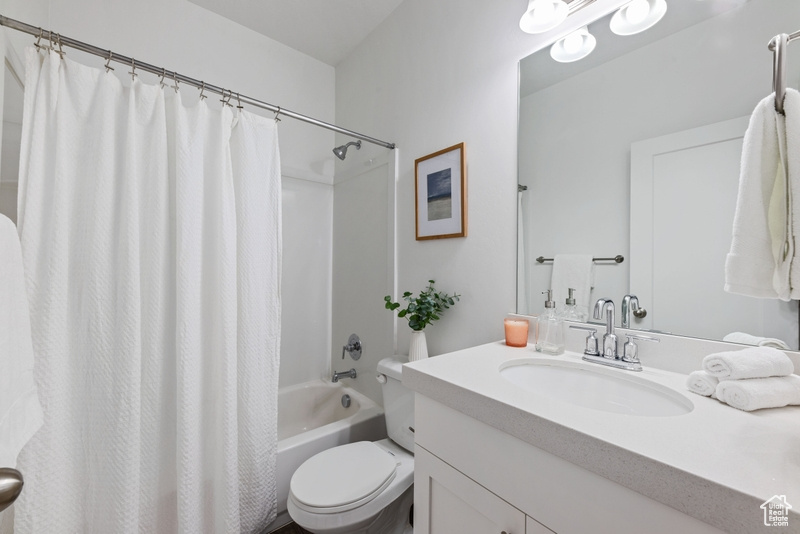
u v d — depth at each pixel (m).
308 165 2.29
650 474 0.50
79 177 1.01
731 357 0.71
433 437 0.90
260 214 1.38
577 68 1.12
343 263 2.29
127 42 1.68
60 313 0.95
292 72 2.23
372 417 1.79
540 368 1.04
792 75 0.76
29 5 1.24
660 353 0.92
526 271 1.25
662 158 0.94
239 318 1.31
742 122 0.82
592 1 1.06
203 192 1.24
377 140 1.79
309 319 2.30
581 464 0.58
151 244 1.11
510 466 0.71
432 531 0.90
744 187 0.69
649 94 0.97
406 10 1.80
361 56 2.16
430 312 1.47
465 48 1.47
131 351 1.03
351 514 1.07
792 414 0.65
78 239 1.00
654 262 0.95
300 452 1.53
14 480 0.38
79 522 0.97
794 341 0.76
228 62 1.98
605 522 0.56
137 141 1.11
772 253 0.66
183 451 1.11
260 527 1.32
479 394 0.75
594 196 1.08
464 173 1.44
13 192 1.07
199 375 1.19
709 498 0.45
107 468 0.99
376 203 1.99
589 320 1.08
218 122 1.28
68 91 1.00
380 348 1.94
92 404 1.00
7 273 0.61
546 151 1.19
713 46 0.86
